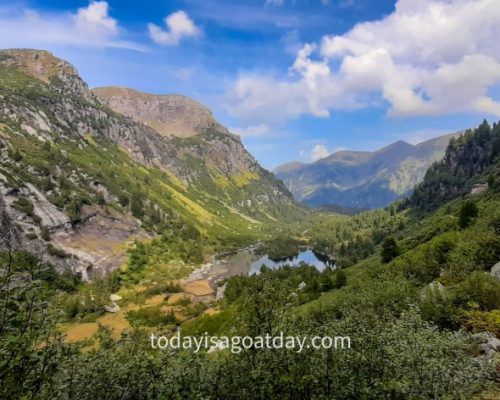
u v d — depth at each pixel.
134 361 10.35
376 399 10.60
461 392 10.91
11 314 6.66
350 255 194.00
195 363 11.30
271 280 12.48
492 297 24.50
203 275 177.62
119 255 175.62
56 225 161.25
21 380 6.90
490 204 91.38
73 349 8.78
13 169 169.50
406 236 162.88
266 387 10.87
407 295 29.47
